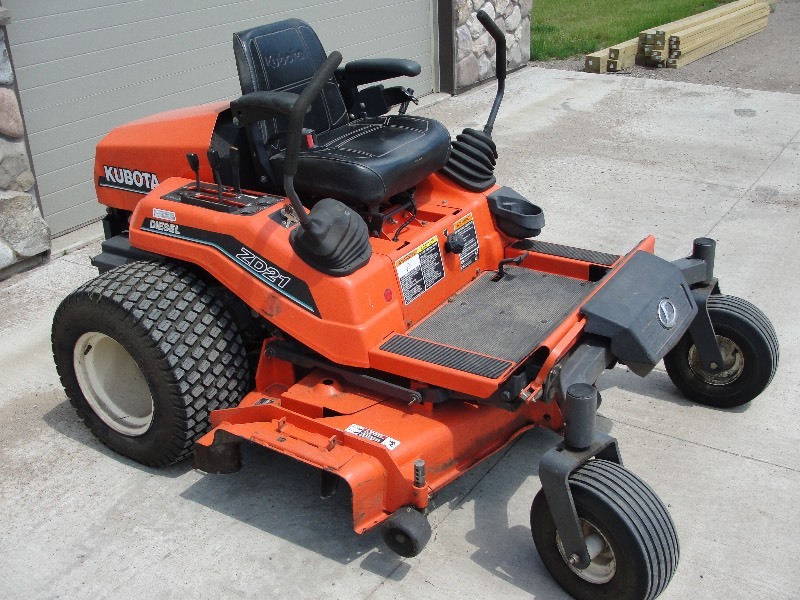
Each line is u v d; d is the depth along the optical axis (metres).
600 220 6.23
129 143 4.26
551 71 10.23
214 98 7.07
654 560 2.88
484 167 4.15
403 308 3.65
